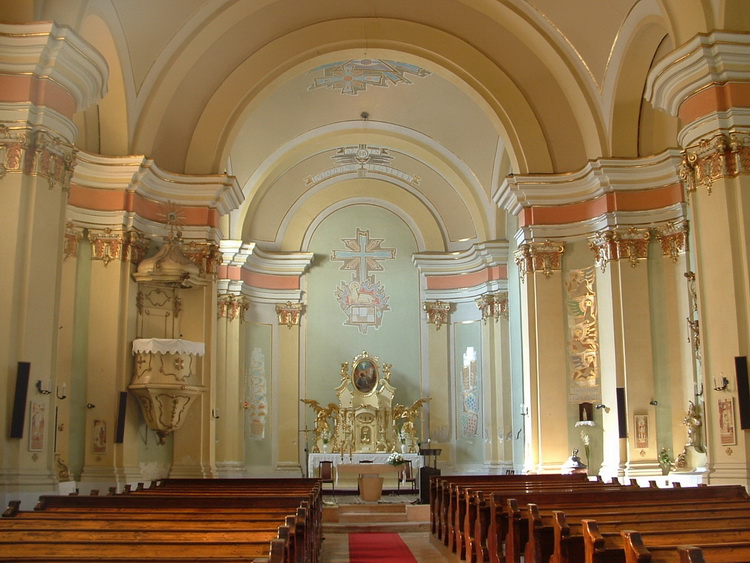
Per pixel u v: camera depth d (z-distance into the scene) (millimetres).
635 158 14211
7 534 5555
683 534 5238
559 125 15273
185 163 14961
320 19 15242
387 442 21016
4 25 9406
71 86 9984
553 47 14469
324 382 22000
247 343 21375
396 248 22859
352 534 14156
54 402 9758
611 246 14219
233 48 14961
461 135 20172
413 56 15531
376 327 22422
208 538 5469
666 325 13977
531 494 8383
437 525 12422
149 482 13734
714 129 10164
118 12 12414
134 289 13844
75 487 12406
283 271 22094
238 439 20109
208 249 14672
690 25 10586
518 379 19812
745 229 9906
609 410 14078
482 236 21000
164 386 13195
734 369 9750
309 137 20406
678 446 13625
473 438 21297
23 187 9477
